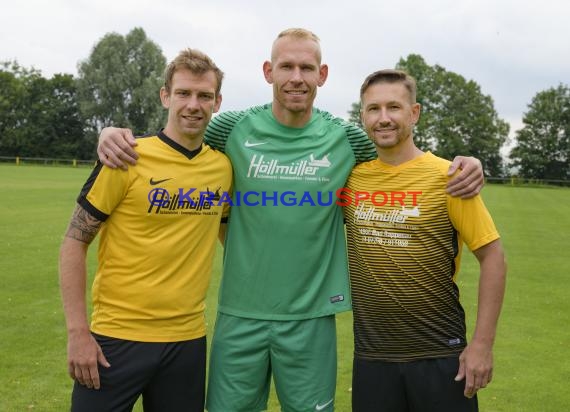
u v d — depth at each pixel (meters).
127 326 3.38
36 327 6.91
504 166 73.69
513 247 14.12
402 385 3.50
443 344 3.46
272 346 3.73
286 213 3.69
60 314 7.44
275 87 3.72
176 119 3.41
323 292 3.79
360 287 3.59
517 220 20.56
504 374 5.77
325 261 3.80
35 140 70.50
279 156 3.76
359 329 3.61
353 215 3.64
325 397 3.79
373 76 3.52
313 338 3.74
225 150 3.82
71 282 3.27
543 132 70.38
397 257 3.46
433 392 3.44
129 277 3.39
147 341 3.39
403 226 3.45
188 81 3.37
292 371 3.74
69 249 3.30
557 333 7.09
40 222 16.03
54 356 6.00
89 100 69.25
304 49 3.63
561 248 14.04
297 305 3.71
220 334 3.80
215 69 3.49
